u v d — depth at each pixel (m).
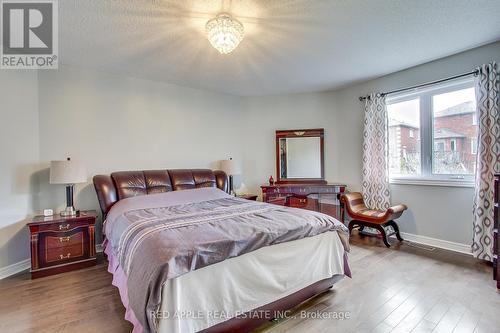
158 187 3.34
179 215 2.24
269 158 4.59
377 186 3.75
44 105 2.91
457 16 2.17
